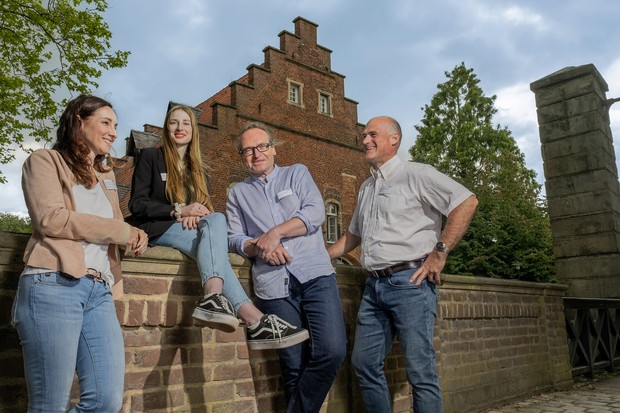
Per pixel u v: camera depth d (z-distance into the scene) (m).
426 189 3.31
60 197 1.92
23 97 12.23
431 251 3.31
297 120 23.45
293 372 3.05
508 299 5.71
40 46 12.39
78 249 1.90
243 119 21.53
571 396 5.75
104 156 2.26
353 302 3.92
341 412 3.70
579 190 8.41
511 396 5.39
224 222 2.74
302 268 2.98
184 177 3.05
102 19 12.51
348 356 3.82
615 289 7.93
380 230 3.38
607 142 8.55
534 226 10.64
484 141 31.58
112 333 1.98
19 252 2.27
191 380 2.83
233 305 2.62
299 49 24.25
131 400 2.57
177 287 2.83
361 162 25.47
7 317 2.22
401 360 4.25
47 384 1.79
